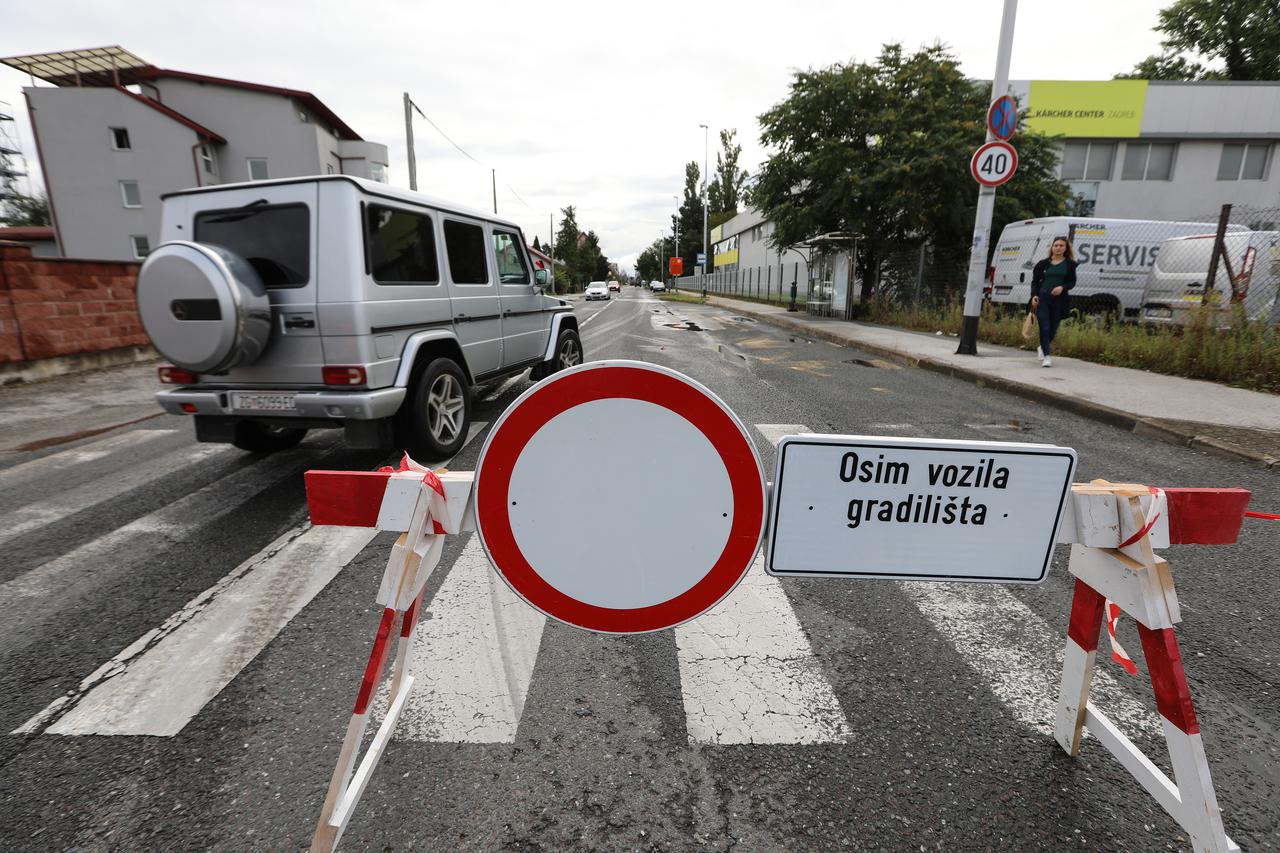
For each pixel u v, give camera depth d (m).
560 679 2.35
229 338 3.79
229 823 1.72
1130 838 1.68
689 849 1.64
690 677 2.37
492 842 1.66
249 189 4.16
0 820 1.73
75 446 5.64
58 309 9.26
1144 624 1.57
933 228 17.53
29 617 2.80
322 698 2.24
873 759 1.96
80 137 27.89
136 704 2.21
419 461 4.96
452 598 2.96
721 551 1.59
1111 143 26.03
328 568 3.26
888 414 6.66
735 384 8.47
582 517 1.58
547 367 7.35
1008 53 9.59
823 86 17.94
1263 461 4.85
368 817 1.73
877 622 2.78
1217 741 2.06
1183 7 33.00
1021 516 1.61
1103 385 7.59
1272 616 2.81
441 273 5.07
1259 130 25.03
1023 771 1.91
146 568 3.27
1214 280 8.84
